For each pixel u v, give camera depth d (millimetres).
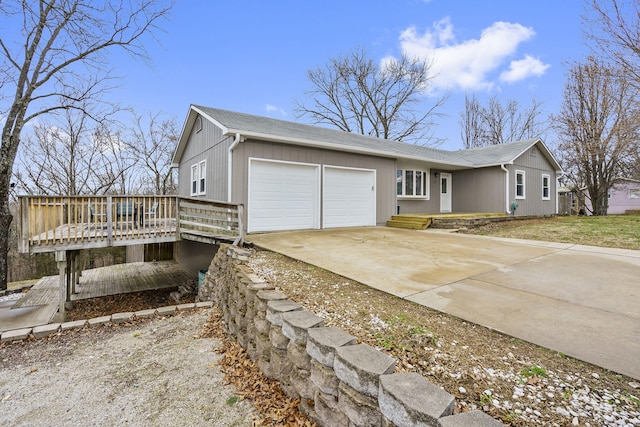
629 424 1558
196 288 8391
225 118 9078
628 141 12070
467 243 7113
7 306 6574
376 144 12109
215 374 3275
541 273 4516
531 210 14164
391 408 1544
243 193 8016
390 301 3488
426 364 2168
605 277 4246
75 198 5977
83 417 2615
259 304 3244
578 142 15109
